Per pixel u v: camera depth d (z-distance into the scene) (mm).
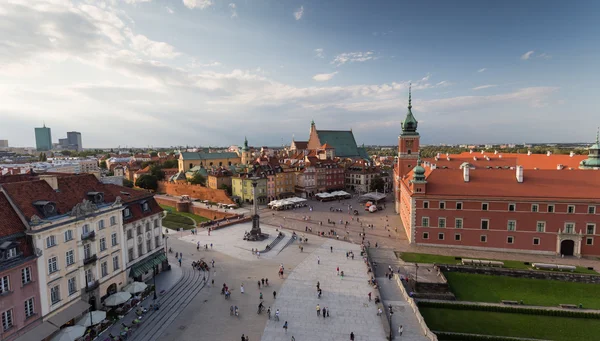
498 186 86062
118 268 59125
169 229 112812
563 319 57125
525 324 55781
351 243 96062
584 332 53531
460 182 89250
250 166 178750
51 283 45875
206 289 65875
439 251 86500
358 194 185875
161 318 54344
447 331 53531
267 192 162625
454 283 69875
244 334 50562
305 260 82375
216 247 91875
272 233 105562
